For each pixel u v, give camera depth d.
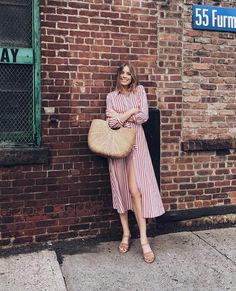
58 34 4.16
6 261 3.85
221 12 4.75
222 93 4.84
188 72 4.68
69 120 4.26
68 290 3.37
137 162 4.01
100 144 3.91
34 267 3.74
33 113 4.18
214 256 4.04
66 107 4.24
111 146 3.88
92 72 4.30
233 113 4.91
